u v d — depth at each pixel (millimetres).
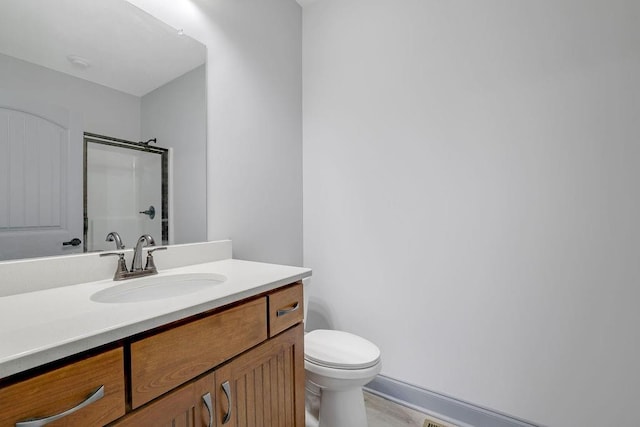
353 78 1887
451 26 1567
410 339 1688
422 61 1650
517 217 1408
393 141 1740
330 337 1525
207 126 1479
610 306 1230
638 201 1184
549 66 1340
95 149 1115
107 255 1078
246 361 918
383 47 1775
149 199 1269
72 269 994
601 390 1245
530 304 1382
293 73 2023
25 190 947
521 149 1397
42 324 629
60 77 1030
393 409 1662
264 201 1791
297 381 1128
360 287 1861
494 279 1461
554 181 1330
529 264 1383
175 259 1284
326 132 1999
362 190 1852
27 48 959
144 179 1254
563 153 1312
